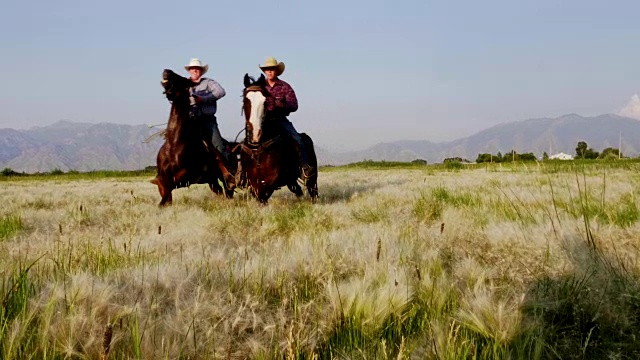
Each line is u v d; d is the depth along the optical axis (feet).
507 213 23.02
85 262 16.01
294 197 42.93
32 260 15.88
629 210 20.75
